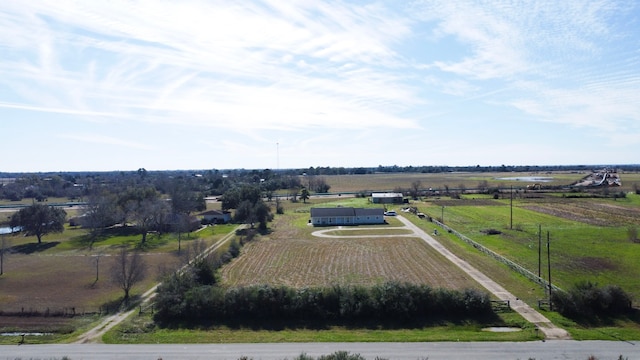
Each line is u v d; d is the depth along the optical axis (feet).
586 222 344.90
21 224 291.17
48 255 254.06
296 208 465.88
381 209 366.02
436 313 143.74
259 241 287.28
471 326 136.46
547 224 337.93
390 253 244.01
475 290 150.92
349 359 88.17
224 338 128.98
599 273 193.36
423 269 206.59
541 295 162.61
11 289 184.75
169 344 124.77
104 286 188.65
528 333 128.06
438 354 114.83
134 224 364.99
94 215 321.52
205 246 246.06
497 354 114.52
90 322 144.87
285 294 146.41
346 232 319.06
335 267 214.28
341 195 597.93
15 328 140.67
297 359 94.38
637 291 168.14
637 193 568.41
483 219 369.30
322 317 142.00
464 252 242.58
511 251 240.53
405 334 129.70
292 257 238.48
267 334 132.16
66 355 117.08
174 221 325.42
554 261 215.92
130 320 143.74
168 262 230.27
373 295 145.38
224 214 378.94
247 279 194.18
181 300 146.51
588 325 135.54
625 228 312.91
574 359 111.04
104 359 114.62
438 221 355.56
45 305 162.40
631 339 123.85
